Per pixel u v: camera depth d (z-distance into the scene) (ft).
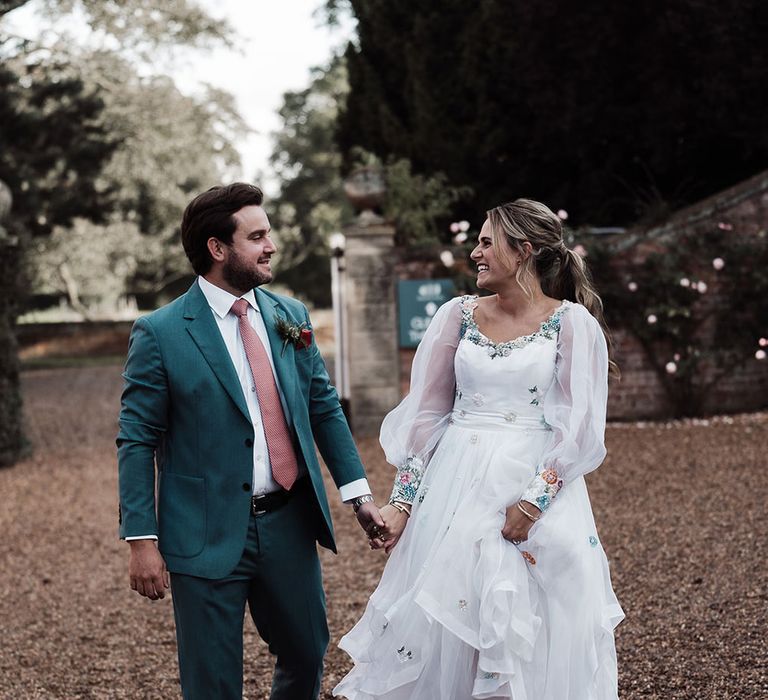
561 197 45.65
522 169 46.60
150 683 13.53
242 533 9.29
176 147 93.81
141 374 9.38
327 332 88.89
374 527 9.97
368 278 34.14
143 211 116.06
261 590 9.64
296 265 146.10
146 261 128.16
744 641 12.90
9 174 57.52
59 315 130.52
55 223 67.51
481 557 9.23
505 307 10.02
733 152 43.06
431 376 10.27
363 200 34.40
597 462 9.52
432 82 48.37
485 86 45.93
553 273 10.15
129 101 81.92
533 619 9.10
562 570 9.31
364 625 10.07
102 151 63.26
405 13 50.83
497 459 9.57
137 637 15.64
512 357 9.70
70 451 37.81
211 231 9.46
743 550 17.13
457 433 9.96
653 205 36.96
